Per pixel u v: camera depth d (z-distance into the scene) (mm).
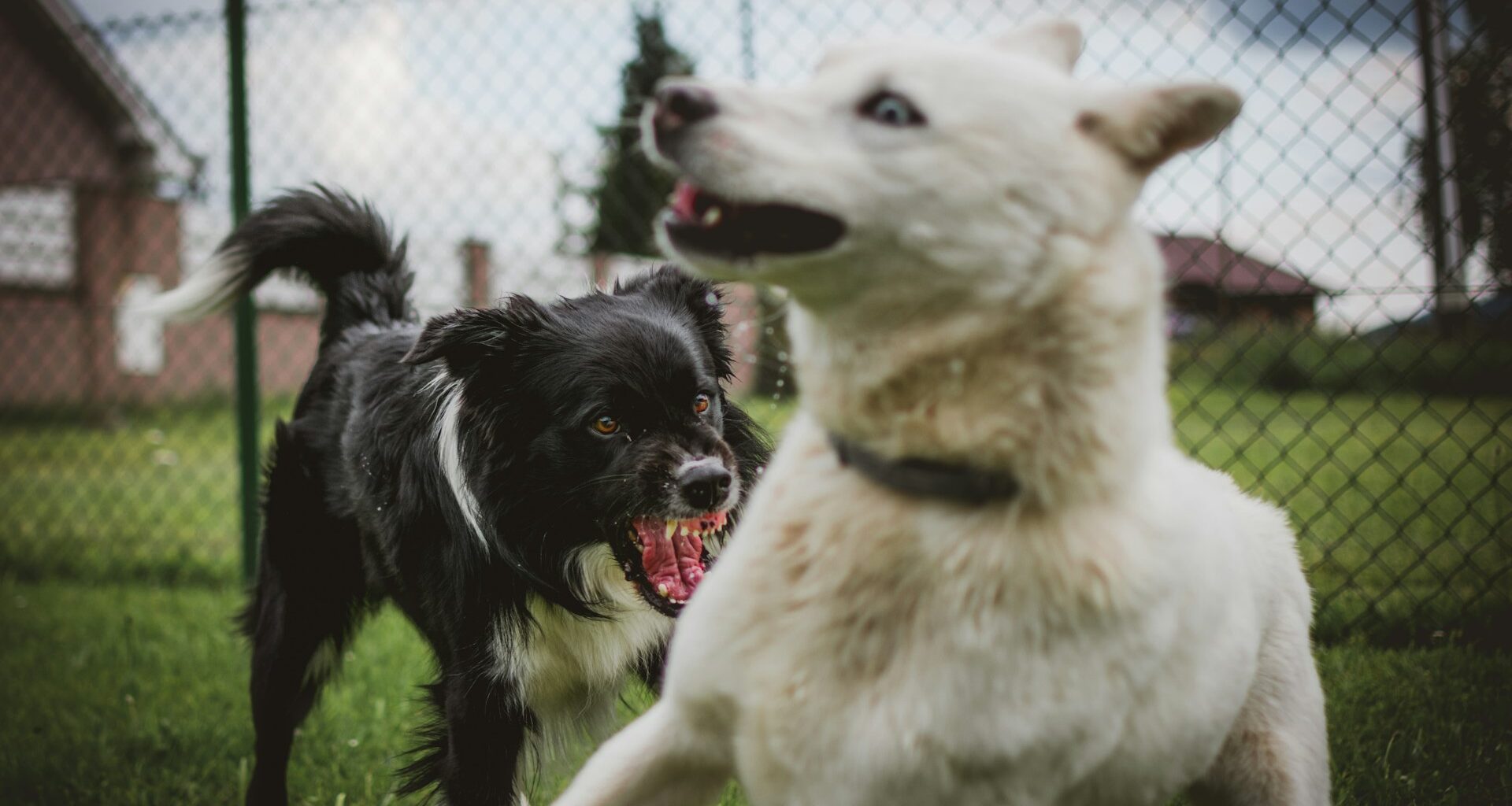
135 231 10281
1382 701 3283
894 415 1569
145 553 6098
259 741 3273
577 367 2871
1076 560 1501
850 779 1550
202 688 4082
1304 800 1957
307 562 3340
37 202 11586
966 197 1463
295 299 8844
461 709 2746
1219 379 4430
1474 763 2869
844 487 1628
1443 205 4266
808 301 1574
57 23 6621
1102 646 1525
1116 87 1550
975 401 1527
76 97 11891
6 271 11633
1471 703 3227
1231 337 5355
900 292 1516
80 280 11477
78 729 3705
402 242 3734
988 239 1472
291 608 3332
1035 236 1480
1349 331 3797
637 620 3039
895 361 1547
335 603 3369
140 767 3348
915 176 1464
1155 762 1648
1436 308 4723
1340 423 8398
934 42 1590
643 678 3131
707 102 1504
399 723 3641
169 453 9117
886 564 1559
